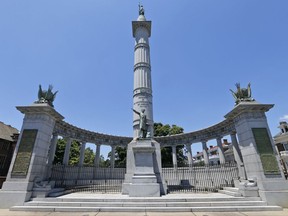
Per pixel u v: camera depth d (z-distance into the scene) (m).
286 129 37.38
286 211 11.36
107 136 29.64
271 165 13.62
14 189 13.14
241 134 15.79
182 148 45.31
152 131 20.28
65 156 23.72
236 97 16.89
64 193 15.70
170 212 11.05
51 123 16.97
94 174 26.80
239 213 10.81
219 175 23.98
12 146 31.88
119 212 11.05
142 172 15.52
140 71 22.55
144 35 25.23
